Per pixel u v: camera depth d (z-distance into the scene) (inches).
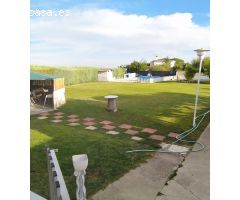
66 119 404.2
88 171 207.5
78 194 109.6
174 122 390.9
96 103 574.2
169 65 2118.6
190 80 1406.3
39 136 303.9
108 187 182.2
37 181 188.1
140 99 656.4
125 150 259.6
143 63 2096.5
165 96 729.0
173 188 183.0
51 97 511.2
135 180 193.9
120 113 457.1
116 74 1658.5
